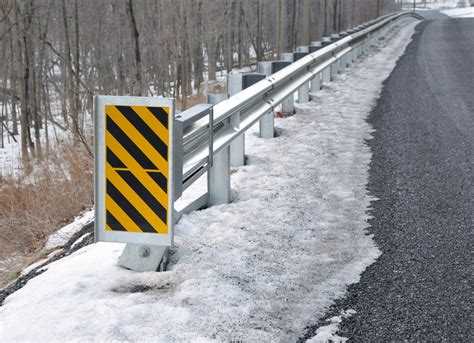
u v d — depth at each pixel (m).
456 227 5.37
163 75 40.81
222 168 6.01
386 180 6.91
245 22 61.69
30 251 7.38
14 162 26.58
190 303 3.83
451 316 3.76
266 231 5.25
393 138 9.07
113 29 36.72
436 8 171.12
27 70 29.45
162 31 40.09
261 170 7.39
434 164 7.56
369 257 4.74
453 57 22.11
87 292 4.02
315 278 4.33
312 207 5.96
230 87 7.72
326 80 15.59
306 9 45.28
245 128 6.57
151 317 3.63
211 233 5.21
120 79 33.03
